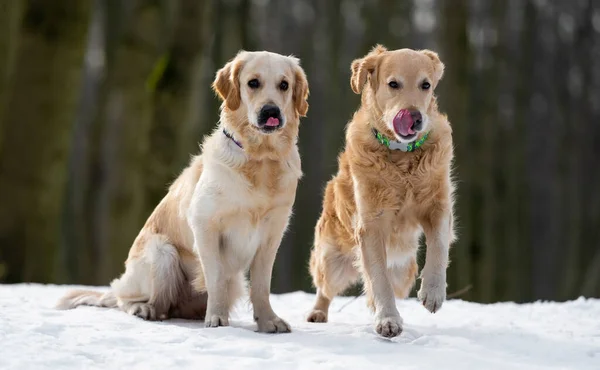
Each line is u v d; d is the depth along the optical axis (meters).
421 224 7.56
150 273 7.87
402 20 23.22
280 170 7.26
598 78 31.20
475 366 5.44
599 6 29.75
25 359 5.25
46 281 14.27
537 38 28.73
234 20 20.88
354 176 7.46
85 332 6.26
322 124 28.14
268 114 6.97
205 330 6.62
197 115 16.30
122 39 16.17
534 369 5.39
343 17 25.95
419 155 7.27
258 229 7.32
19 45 14.11
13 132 14.10
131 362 5.35
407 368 5.30
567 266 27.23
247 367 5.25
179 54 15.52
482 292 18.34
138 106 15.86
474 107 21.48
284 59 7.45
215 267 7.27
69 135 14.61
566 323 7.75
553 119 30.38
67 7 14.28
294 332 6.95
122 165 17.55
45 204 14.28
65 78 14.34
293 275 25.62
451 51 18.09
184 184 7.92
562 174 30.14
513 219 24.31
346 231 8.16
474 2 26.27
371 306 7.20
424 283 7.14
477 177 19.28
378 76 7.47
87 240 22.06
